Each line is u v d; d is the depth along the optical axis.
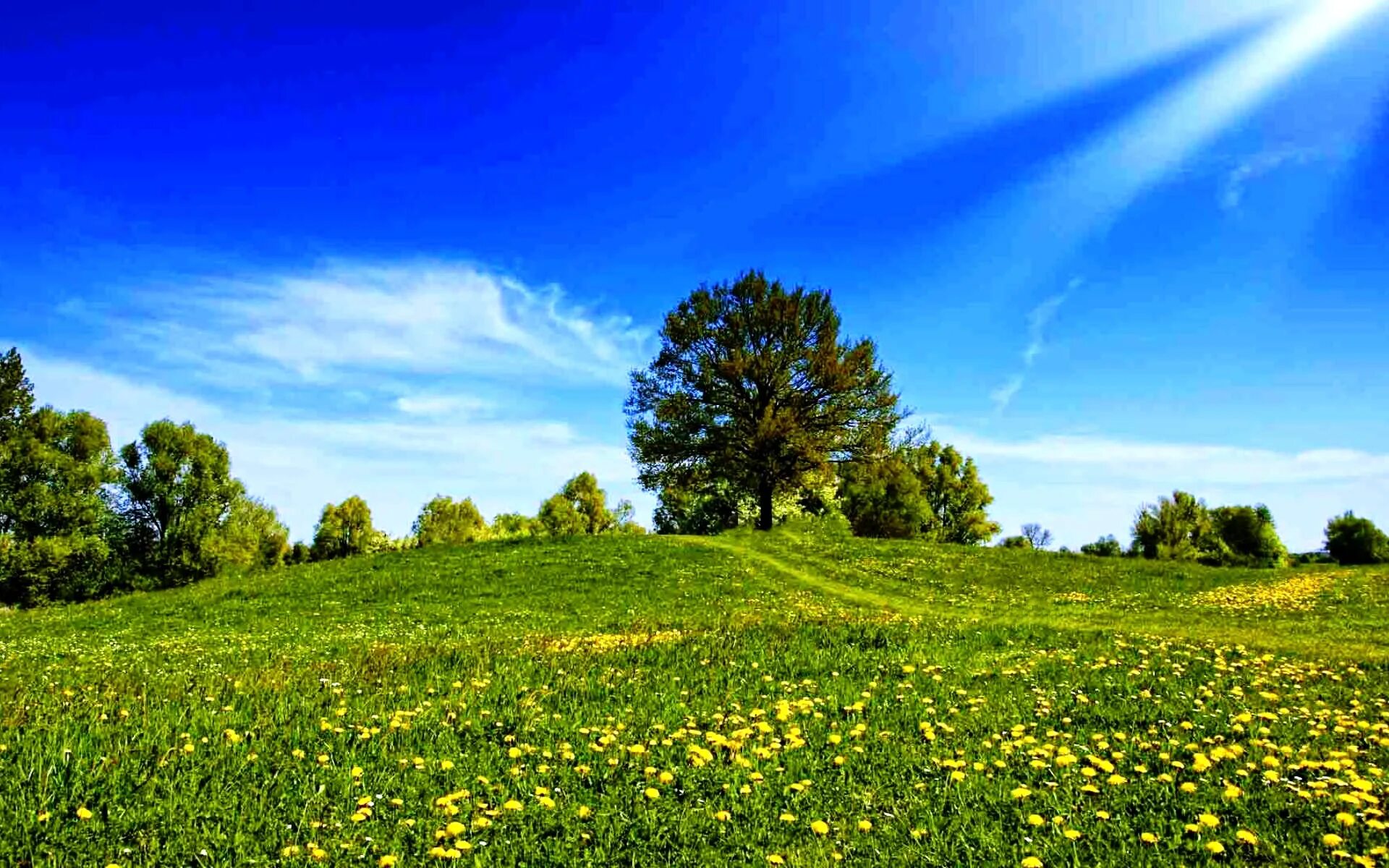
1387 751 7.32
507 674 11.33
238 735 7.79
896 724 8.62
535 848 5.39
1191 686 10.21
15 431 44.53
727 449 45.78
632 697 9.98
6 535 42.06
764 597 26.05
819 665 11.77
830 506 57.22
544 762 7.23
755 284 46.94
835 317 47.12
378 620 22.02
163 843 5.37
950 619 19.56
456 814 5.85
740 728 8.30
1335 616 21.56
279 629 20.77
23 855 5.06
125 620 22.89
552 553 33.25
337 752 7.45
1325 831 5.44
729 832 5.71
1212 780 6.54
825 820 5.90
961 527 68.50
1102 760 7.03
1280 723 8.33
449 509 77.88
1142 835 5.24
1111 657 12.43
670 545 35.34
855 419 46.19
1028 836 5.48
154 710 8.75
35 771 6.40
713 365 46.03
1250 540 46.72
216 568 49.31
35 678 11.52
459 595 25.81
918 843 5.45
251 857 5.21
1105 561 34.19
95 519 44.62
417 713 8.88
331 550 76.31
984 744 7.62
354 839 5.50
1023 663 11.95
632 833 5.66
